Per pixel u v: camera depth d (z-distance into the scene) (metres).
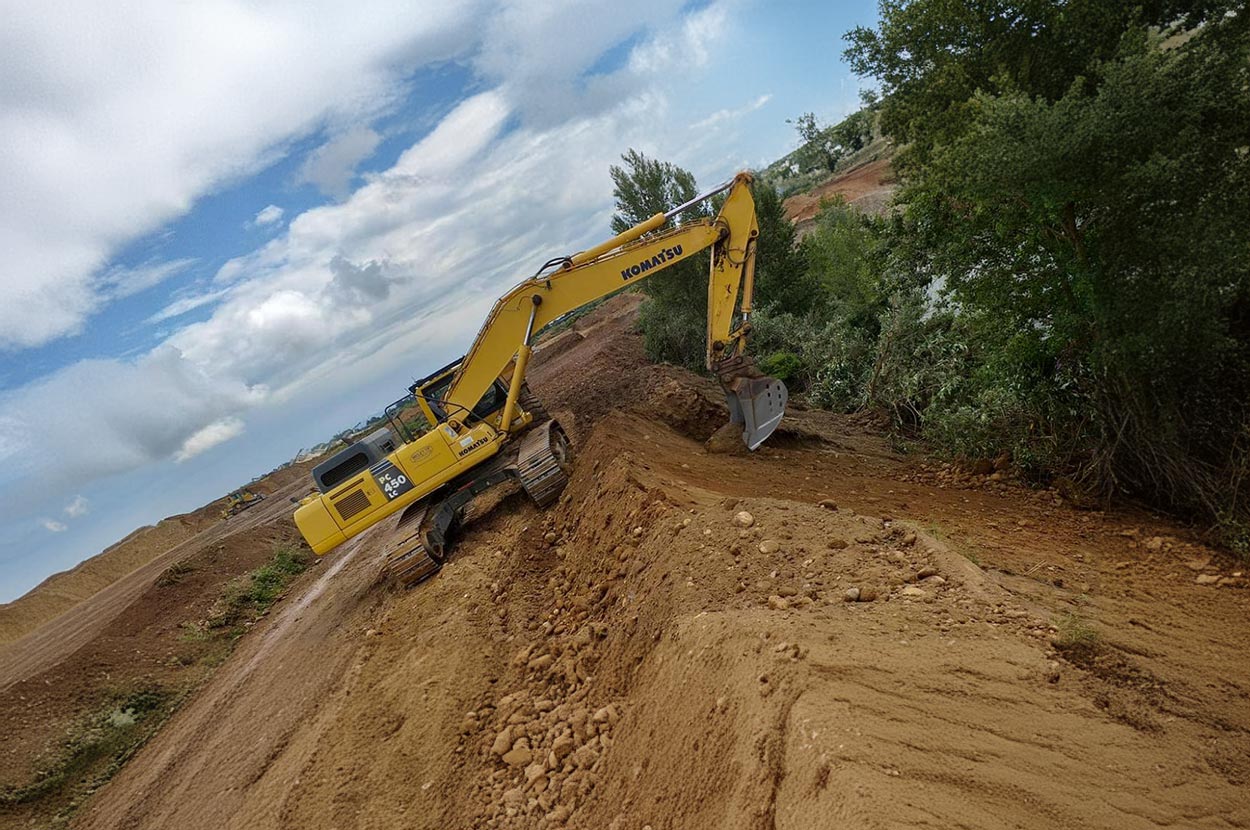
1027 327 9.38
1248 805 3.52
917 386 12.88
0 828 10.59
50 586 35.53
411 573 11.14
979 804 3.34
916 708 3.96
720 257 11.43
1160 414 8.08
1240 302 7.65
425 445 11.52
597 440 11.59
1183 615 5.72
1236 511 7.41
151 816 9.13
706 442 13.12
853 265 19.98
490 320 11.74
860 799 3.29
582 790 5.60
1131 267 7.71
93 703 13.58
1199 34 8.22
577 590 8.62
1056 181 7.30
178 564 20.75
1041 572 6.55
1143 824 3.36
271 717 9.91
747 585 6.04
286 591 18.48
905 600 5.25
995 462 9.99
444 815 6.23
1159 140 6.98
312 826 6.81
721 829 3.97
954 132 9.52
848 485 9.92
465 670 8.13
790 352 18.70
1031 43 9.23
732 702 4.64
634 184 22.97
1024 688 4.20
